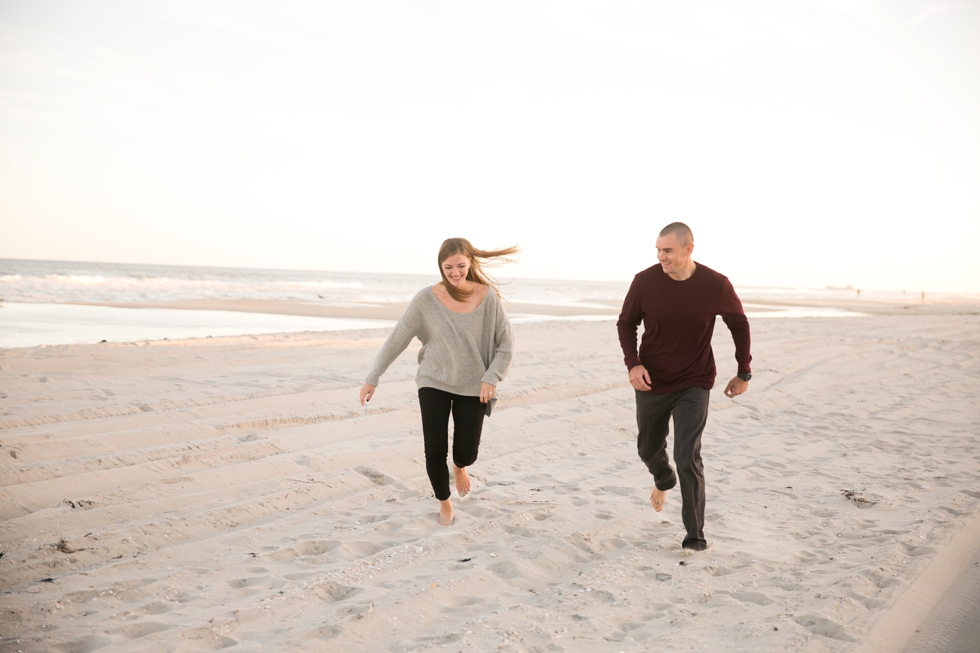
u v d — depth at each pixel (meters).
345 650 2.43
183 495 4.13
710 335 3.55
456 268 3.58
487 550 3.48
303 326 17.55
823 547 3.58
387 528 3.76
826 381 9.62
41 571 3.06
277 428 5.80
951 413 7.55
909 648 2.53
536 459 5.42
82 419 5.70
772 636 2.53
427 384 3.73
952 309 39.78
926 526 3.81
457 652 2.40
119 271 78.44
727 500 4.44
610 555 3.50
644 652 2.44
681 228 3.41
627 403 7.75
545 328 18.05
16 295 25.22
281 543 3.51
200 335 14.15
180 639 2.45
